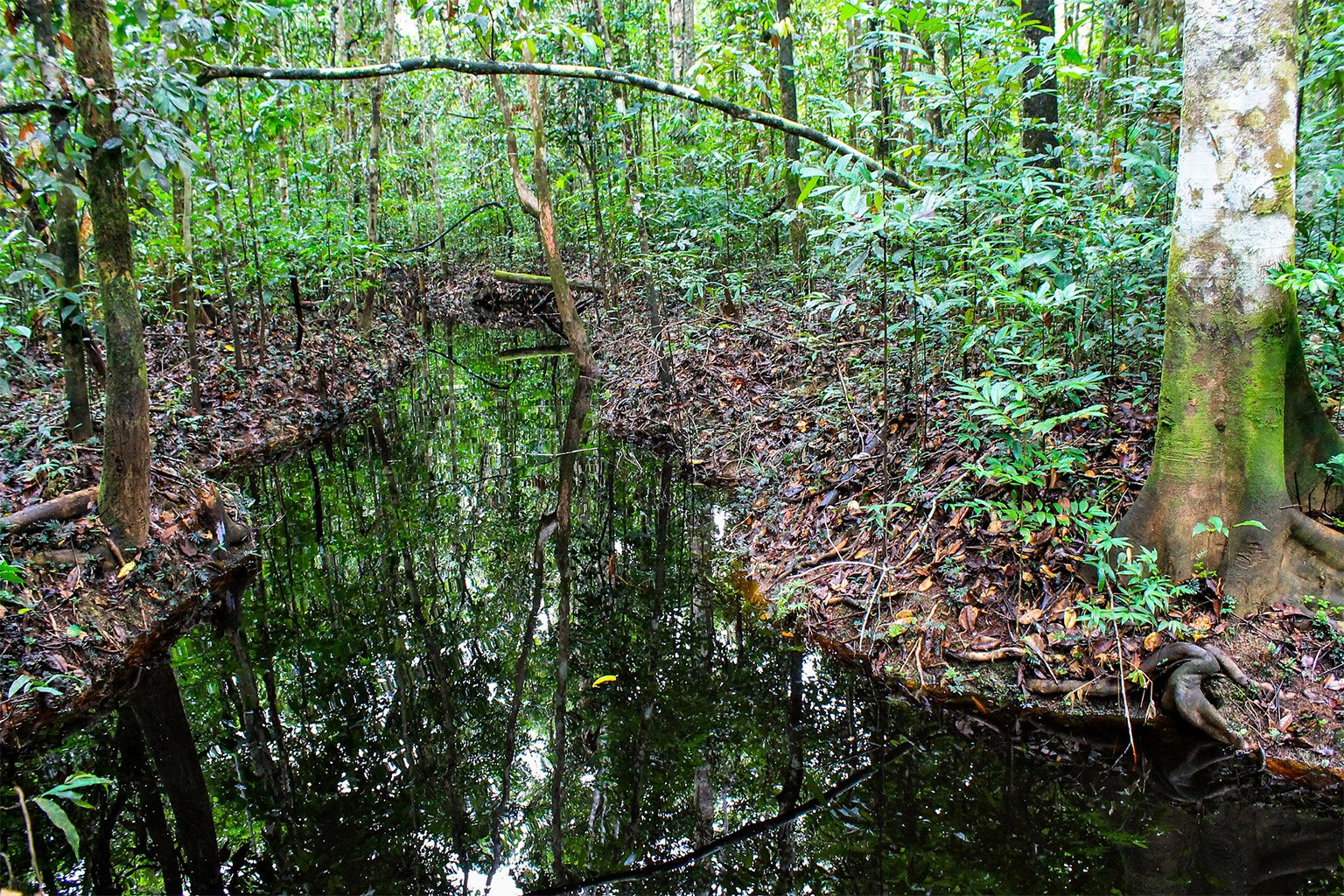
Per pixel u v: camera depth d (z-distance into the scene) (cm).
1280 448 348
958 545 432
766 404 722
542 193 1091
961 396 477
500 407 1138
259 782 390
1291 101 329
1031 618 385
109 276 437
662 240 1108
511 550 669
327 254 1077
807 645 452
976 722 376
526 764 404
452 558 657
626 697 454
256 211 952
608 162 1182
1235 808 317
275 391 917
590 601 566
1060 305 412
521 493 796
